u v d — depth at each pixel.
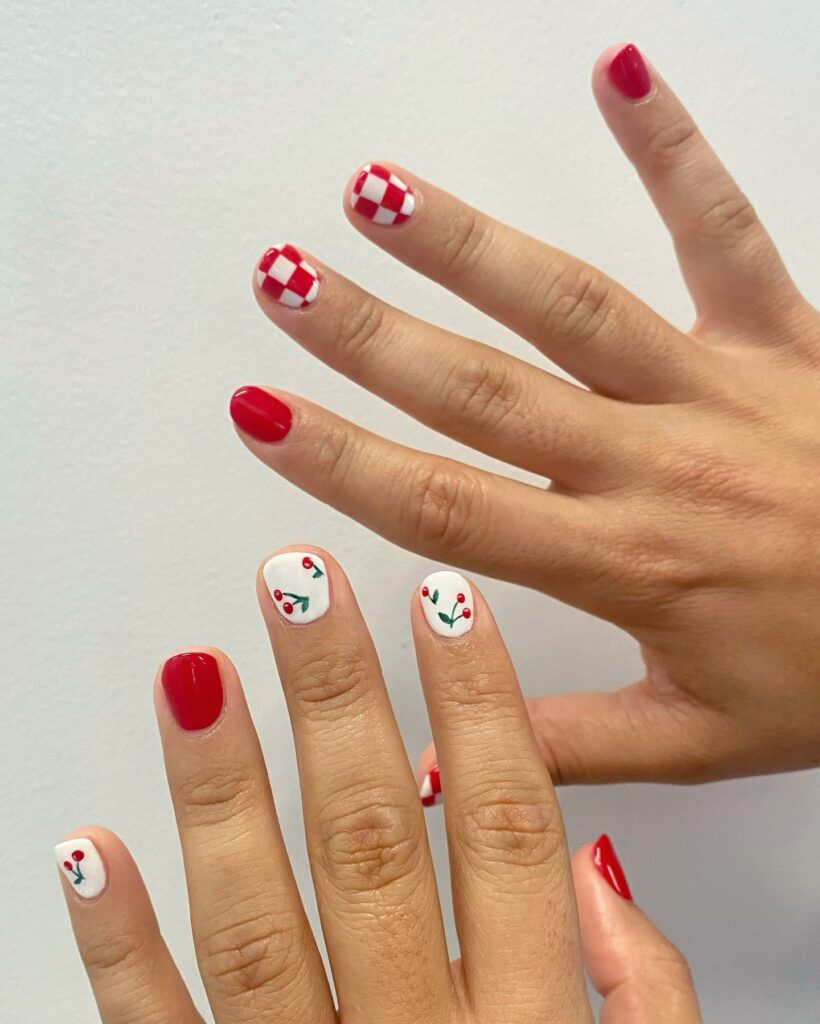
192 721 0.45
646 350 0.59
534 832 0.47
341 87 0.71
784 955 0.90
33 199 0.67
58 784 0.76
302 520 0.75
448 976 0.45
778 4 0.76
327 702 0.47
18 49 0.65
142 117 0.68
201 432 0.73
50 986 0.78
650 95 0.58
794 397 0.62
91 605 0.74
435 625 0.48
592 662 0.80
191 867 0.46
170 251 0.70
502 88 0.73
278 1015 0.44
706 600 0.59
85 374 0.71
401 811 0.46
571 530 0.58
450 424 0.59
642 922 0.60
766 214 0.80
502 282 0.58
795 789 0.86
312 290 0.56
